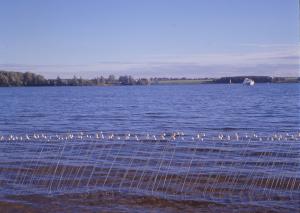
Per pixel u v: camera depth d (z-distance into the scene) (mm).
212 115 60062
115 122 53094
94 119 57125
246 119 53688
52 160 24094
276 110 66188
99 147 27828
